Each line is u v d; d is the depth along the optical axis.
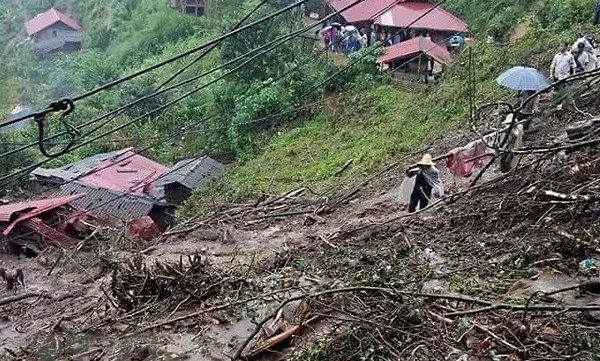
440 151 17.86
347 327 7.96
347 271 10.35
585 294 7.97
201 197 23.69
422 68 28.38
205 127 30.84
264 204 17.73
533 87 13.55
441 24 32.44
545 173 11.55
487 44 25.86
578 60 16.28
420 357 6.97
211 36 43.66
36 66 55.62
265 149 26.44
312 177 21.58
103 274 13.72
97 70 43.62
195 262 10.80
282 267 11.44
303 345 7.97
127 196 24.39
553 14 25.27
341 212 15.81
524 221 10.66
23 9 65.12
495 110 19.08
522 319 7.37
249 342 8.68
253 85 29.59
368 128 24.95
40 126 6.74
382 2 35.62
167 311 10.13
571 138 12.63
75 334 10.02
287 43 30.17
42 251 17.67
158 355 8.81
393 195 15.84
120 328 9.90
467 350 7.00
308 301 8.60
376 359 7.20
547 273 8.86
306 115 28.77
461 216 11.62
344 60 31.80
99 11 59.44
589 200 9.75
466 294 8.53
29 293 12.77
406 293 7.95
